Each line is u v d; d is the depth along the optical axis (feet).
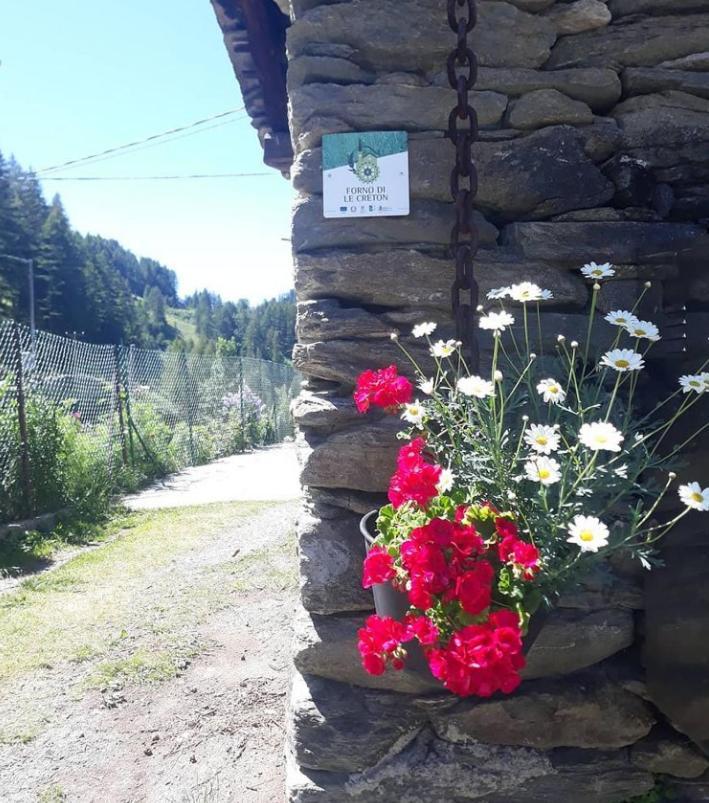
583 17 7.54
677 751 7.01
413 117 7.34
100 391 33.22
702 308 6.04
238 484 33.53
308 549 7.27
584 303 7.55
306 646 7.14
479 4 7.47
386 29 7.41
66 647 12.53
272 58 12.98
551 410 6.47
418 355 7.33
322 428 7.44
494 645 4.66
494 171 7.42
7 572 17.71
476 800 6.92
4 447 22.29
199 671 11.51
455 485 5.87
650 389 7.14
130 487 31.71
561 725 7.02
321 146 7.38
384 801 6.91
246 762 8.89
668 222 7.66
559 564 5.47
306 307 7.47
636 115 7.59
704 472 5.90
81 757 9.15
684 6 7.65
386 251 7.34
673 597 6.31
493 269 7.39
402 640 5.24
